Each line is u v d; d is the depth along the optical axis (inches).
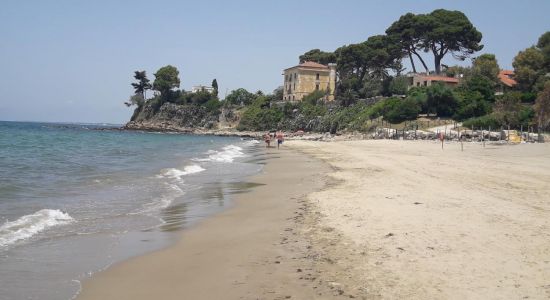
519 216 500.1
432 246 382.9
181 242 434.6
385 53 4372.5
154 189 787.4
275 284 308.7
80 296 290.7
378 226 460.1
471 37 4200.3
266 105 5610.2
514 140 2290.8
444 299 271.3
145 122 6574.8
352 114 4023.1
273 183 882.1
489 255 356.2
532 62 3730.3
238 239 442.6
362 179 864.9
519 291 282.2
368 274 319.0
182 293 297.6
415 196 644.1
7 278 319.3
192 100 6668.3
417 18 4288.9
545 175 917.8
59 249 398.3
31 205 596.7
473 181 816.3
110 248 408.2
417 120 3265.3
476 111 3112.7
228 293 295.4
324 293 287.6
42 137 2817.4
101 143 2486.5
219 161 1430.9
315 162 1350.9
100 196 697.6
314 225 481.1
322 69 5319.9
